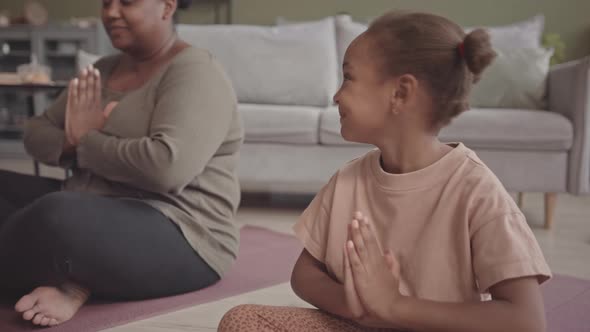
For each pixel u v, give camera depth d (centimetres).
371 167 87
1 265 137
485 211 76
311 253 93
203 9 553
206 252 157
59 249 132
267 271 187
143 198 151
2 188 169
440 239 79
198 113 143
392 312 75
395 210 82
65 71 544
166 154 138
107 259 136
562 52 463
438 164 81
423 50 77
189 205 155
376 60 80
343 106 83
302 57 347
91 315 139
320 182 293
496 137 276
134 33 149
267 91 343
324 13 529
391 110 80
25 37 533
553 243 243
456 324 73
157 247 145
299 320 88
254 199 338
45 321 130
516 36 347
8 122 537
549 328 145
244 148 295
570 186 275
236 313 89
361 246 76
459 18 496
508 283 73
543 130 273
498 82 323
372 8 516
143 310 144
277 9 538
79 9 582
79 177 157
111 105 151
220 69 155
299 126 288
